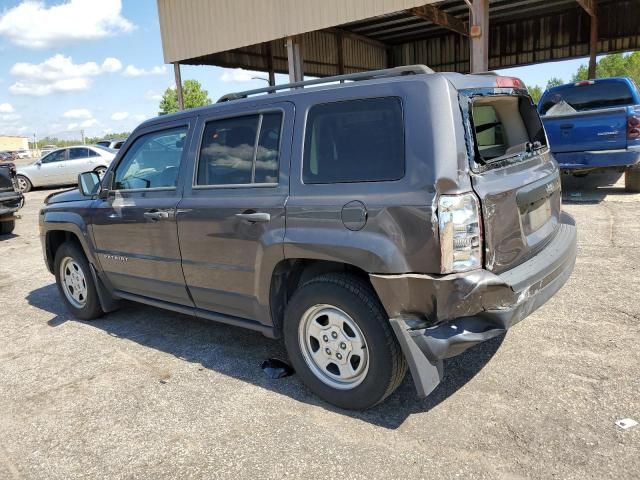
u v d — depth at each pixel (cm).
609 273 512
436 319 269
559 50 1962
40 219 530
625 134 790
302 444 283
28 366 411
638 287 470
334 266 317
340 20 1197
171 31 1540
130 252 431
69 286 521
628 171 910
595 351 359
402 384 338
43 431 316
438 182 261
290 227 313
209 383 360
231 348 418
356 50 2205
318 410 316
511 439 273
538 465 252
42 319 524
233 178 353
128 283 451
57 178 1859
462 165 266
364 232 281
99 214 452
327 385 317
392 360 287
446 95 273
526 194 307
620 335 380
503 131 329
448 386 330
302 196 310
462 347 270
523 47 2041
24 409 344
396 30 2047
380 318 285
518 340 385
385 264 272
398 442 278
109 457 286
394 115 282
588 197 908
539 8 1814
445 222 259
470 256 265
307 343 326
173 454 283
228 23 1403
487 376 338
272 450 279
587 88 957
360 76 320
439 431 285
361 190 285
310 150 313
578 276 510
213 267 365
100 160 1858
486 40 1034
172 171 397
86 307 500
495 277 268
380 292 276
